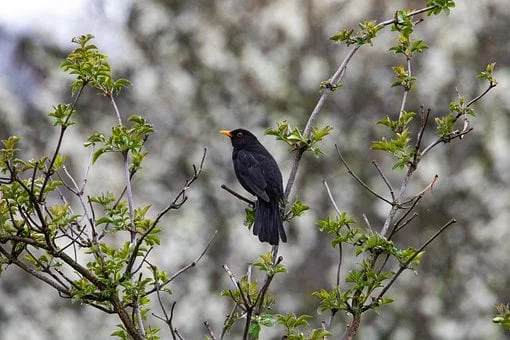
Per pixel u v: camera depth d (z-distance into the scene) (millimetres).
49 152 15820
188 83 17516
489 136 17297
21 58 16734
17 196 4801
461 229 17016
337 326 15914
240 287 4664
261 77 17672
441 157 17359
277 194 6758
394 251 5129
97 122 16750
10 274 15156
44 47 16969
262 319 4852
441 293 16641
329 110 17844
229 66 17688
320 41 17984
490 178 17250
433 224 17125
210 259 16391
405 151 5410
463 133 5418
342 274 16484
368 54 17812
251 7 18016
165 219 16500
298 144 5668
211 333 4977
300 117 17578
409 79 5605
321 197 17266
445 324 16266
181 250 16312
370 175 17438
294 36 17891
